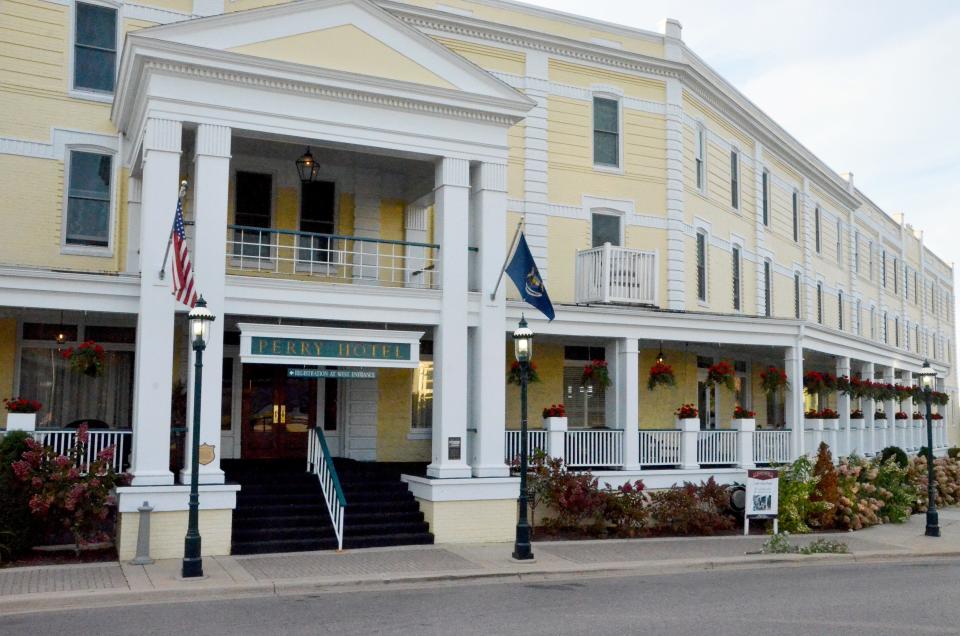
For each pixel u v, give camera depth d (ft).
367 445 67.36
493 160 58.85
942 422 132.46
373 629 34.30
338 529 51.52
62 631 33.37
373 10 55.47
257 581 42.19
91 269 59.21
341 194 67.10
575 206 75.82
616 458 64.80
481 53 73.26
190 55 49.60
